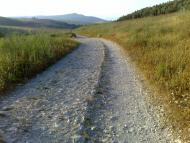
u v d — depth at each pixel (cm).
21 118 779
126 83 1268
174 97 983
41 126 737
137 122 818
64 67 1616
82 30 9781
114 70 1571
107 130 755
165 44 1920
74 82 1241
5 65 1254
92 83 1224
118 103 983
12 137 657
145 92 1116
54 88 1125
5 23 18388
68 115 823
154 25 3881
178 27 2678
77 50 2598
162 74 1225
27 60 1429
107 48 2812
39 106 891
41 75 1370
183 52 1370
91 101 964
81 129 731
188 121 789
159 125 797
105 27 7675
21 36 2228
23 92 1047
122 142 692
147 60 1616
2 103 904
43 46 1891
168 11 9219
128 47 2534
